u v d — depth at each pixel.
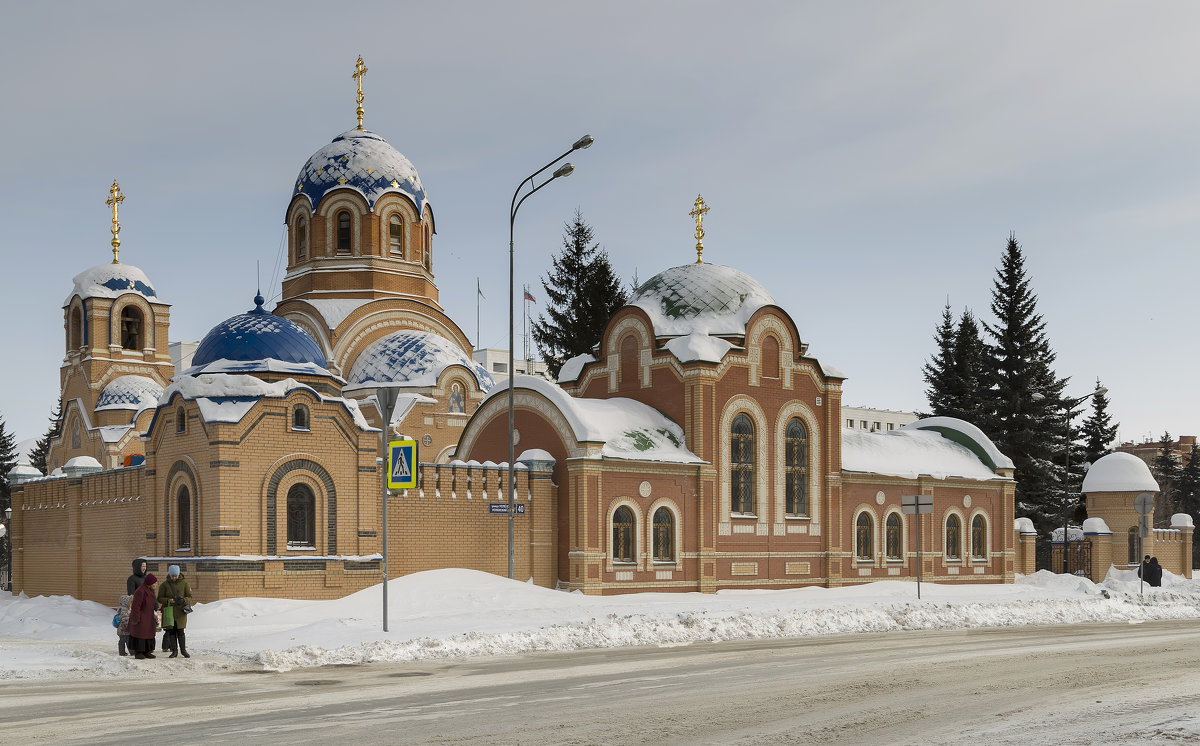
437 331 58.16
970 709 15.59
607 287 76.75
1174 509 109.25
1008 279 80.19
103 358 61.84
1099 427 95.44
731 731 13.91
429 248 60.28
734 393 44.12
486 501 38.94
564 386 49.03
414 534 37.09
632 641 24.95
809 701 16.27
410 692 17.06
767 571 44.47
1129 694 16.98
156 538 35.94
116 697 16.77
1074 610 35.16
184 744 13.03
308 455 34.72
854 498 48.22
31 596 44.66
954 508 52.41
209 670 20.09
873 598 40.84
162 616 22.23
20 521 45.62
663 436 42.66
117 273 63.41
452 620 27.58
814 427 46.81
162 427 36.00
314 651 21.30
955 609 32.78
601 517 39.75
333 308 55.44
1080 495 80.06
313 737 13.42
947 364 83.00
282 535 34.00
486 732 13.77
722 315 46.16
